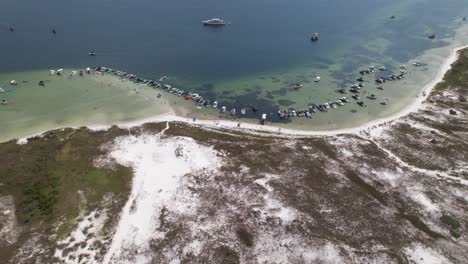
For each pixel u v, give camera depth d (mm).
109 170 63406
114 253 48688
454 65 111312
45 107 84188
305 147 71688
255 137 75938
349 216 53781
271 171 63250
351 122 84000
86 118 81000
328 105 90938
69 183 59562
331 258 46875
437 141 74062
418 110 87188
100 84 96188
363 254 47750
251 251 48125
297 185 59656
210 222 52469
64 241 50031
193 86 100438
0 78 95000
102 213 54688
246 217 52906
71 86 94062
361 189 59812
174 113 85500
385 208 56000
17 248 48531
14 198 55875
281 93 98062
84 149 68500
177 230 51344
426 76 106438
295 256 47125
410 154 70062
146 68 108188
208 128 79188
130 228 52312
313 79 106500
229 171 62906
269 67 113938
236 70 110875
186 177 61688
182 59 115438
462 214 55312
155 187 59812
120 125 78938
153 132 75438
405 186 60625
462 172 64875
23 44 117125
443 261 47594
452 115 83625
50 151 67125
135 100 89875
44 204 54906
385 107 90312
